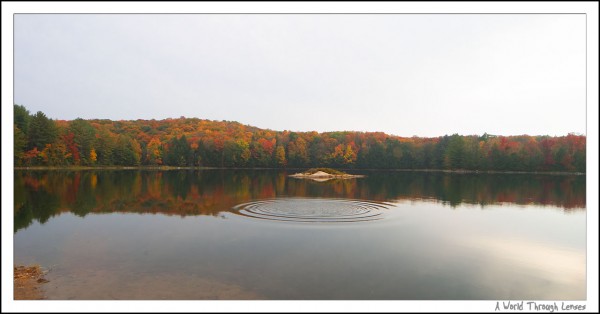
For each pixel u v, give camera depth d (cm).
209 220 1894
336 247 1380
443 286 1012
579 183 5222
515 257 1291
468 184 4941
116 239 1481
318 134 13900
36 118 7575
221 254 1277
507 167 9538
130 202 2617
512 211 2341
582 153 8731
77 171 7444
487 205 2644
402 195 3325
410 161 11362
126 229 1672
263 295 927
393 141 12356
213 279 1038
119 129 12319
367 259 1237
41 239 1477
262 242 1441
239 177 6262
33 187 3603
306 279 1045
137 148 10038
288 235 1561
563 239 1557
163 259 1214
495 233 1656
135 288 968
